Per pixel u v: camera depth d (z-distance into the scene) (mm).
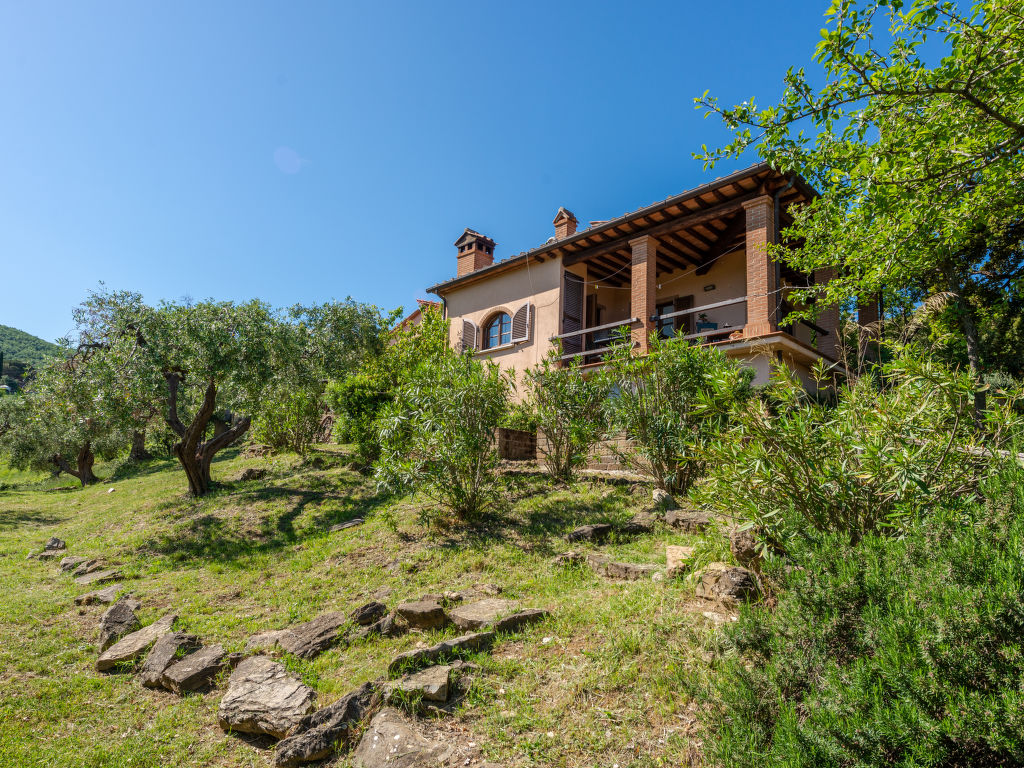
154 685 4887
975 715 2125
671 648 4012
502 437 11727
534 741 3363
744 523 4270
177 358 12305
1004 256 13633
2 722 4281
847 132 6871
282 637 5320
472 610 5195
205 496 12516
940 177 6297
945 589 2562
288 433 17281
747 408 4703
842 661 2848
